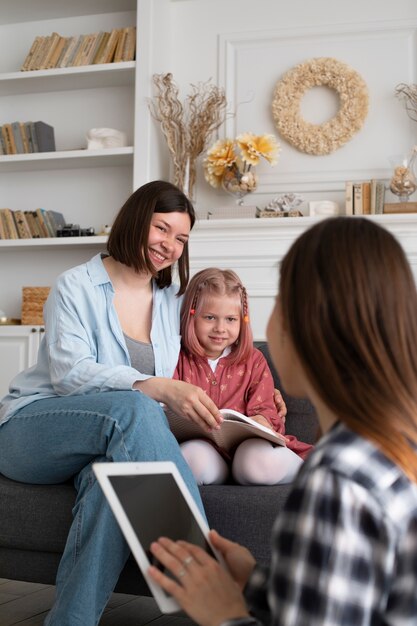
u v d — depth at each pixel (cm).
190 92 436
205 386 203
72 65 432
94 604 135
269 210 403
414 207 384
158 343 196
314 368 77
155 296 204
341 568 67
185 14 443
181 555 87
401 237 380
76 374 171
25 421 163
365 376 75
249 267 392
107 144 425
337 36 423
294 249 83
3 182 457
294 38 428
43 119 455
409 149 410
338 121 412
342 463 70
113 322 188
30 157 429
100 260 198
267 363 223
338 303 76
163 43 431
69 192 449
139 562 86
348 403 74
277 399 206
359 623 67
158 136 424
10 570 162
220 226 394
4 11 455
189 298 206
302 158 419
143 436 147
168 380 164
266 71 429
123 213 194
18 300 448
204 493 159
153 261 196
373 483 69
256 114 427
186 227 197
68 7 450
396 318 77
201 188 428
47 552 159
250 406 199
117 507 89
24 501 160
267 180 420
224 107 412
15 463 164
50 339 180
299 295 79
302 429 210
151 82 416
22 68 439
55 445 156
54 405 160
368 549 68
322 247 80
